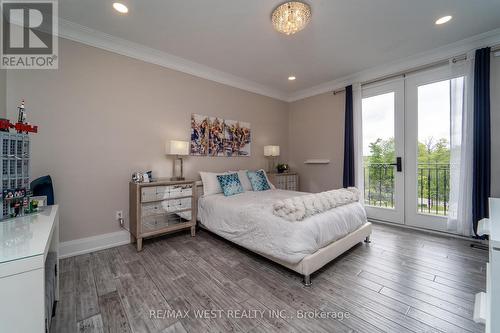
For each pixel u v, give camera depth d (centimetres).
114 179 261
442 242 264
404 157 323
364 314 143
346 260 220
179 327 132
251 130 416
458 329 130
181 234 300
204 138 346
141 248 247
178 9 205
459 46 265
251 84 404
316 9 204
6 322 71
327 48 279
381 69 336
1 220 118
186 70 322
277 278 188
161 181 267
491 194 246
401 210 327
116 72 261
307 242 178
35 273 75
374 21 223
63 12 208
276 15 204
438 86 291
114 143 261
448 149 285
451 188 272
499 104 244
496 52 244
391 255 230
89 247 243
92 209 246
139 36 251
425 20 222
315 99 435
